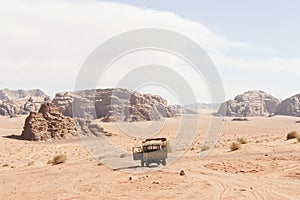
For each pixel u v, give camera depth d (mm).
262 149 36625
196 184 18484
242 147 38844
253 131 114125
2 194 18609
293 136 45906
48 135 93438
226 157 31844
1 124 169750
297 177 19656
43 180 23422
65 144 82875
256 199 14508
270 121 182125
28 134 92438
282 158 27859
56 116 99375
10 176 27203
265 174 21281
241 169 23734
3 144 80938
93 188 18797
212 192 16266
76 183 21000
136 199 15461
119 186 18969
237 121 179250
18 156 60969
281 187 16953
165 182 19438
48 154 61594
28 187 20656
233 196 15227
